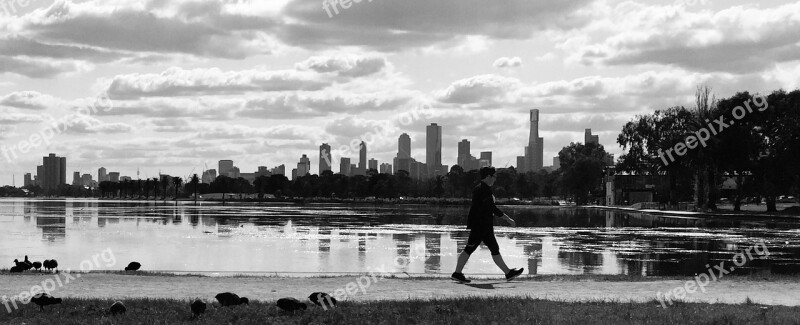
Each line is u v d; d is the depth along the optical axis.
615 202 180.12
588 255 40.31
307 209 156.25
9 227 73.31
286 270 31.94
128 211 136.12
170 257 39.28
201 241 52.38
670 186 133.88
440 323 13.34
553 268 32.97
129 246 47.66
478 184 20.28
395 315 14.02
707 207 117.75
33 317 13.90
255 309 14.66
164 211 136.00
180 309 14.60
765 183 111.81
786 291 19.03
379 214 118.44
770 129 108.81
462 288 18.83
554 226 77.12
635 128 136.62
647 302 16.28
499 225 80.31
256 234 60.78
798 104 106.56
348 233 62.00
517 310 14.48
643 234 61.50
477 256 39.28
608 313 14.40
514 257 38.97
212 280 20.58
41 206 192.62
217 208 165.12
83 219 94.56
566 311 14.48
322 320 13.62
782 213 108.25
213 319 13.67
